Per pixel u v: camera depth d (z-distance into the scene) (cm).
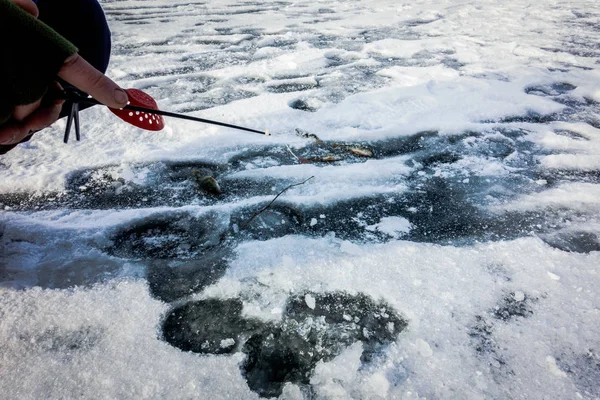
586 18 593
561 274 155
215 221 189
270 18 623
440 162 241
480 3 721
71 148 249
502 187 215
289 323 138
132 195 209
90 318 138
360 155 247
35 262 162
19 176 219
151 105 164
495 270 158
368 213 196
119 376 119
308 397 114
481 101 313
